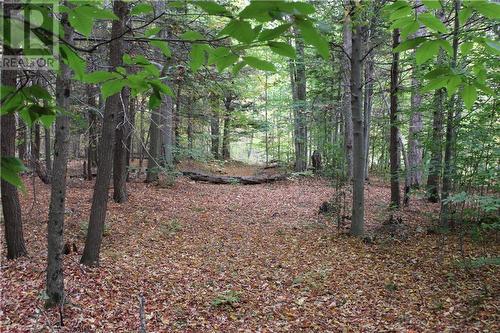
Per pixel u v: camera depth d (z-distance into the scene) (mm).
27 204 11172
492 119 7293
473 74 1463
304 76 20453
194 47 1405
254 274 7340
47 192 13023
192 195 14797
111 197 12781
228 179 19234
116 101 7125
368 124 19266
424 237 9156
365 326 5359
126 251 8102
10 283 5922
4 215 7016
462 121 7914
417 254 8070
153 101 1431
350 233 9773
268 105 22469
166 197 13828
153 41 1448
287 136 29203
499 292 5973
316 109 18891
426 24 1277
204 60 1438
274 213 12492
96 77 1288
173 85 13477
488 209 6168
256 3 897
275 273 7391
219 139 29484
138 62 1385
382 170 23516
